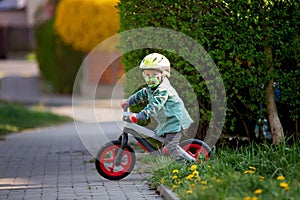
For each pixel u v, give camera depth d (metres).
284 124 11.32
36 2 40.94
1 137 17.47
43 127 21.19
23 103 29.67
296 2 10.61
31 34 57.22
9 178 10.45
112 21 23.97
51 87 33.88
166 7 10.95
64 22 26.44
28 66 48.97
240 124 11.38
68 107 28.16
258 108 11.04
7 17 57.38
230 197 7.15
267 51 10.75
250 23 10.61
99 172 9.98
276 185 7.67
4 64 51.19
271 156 9.45
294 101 10.94
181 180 8.82
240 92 11.01
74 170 11.17
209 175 8.70
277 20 10.62
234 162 9.48
